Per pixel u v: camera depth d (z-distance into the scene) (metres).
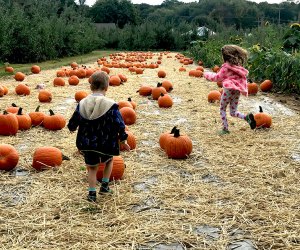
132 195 3.19
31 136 4.85
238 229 2.68
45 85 9.20
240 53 5.00
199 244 2.50
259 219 2.81
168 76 11.48
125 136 3.07
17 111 5.57
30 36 16.67
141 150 4.37
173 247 2.47
